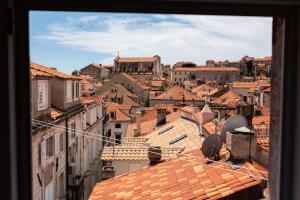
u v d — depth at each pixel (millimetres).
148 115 33156
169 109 33781
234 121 9688
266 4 2465
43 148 13141
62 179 16797
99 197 9609
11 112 2303
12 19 2309
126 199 8797
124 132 34719
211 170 8547
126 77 52031
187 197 7395
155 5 2447
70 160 18797
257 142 9070
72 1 2402
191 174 8898
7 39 2238
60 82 17422
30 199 2500
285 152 2596
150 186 9070
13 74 2346
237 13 2525
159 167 10633
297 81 2539
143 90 51219
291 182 2582
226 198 6867
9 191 2264
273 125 2928
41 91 13461
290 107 2572
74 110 19469
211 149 9297
